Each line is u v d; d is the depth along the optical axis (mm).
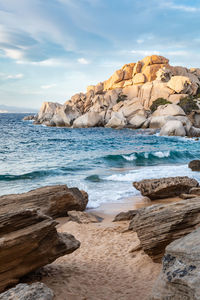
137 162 25547
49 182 17375
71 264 6582
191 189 13258
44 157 28250
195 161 20641
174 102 81625
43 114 102875
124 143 42625
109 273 5988
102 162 25078
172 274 3080
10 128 79438
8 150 33750
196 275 2852
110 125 77875
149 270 5914
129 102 81188
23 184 17000
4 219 4859
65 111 87250
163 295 3000
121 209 12281
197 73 109875
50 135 57812
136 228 6402
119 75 102938
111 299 4809
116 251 7398
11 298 3902
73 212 11148
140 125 71625
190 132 59656
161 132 57000
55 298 4695
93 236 8883
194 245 3375
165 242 5883
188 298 2752
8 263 4762
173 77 84938
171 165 23969
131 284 5395
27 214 5094
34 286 4148
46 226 5098
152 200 13562
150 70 96750
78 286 5289
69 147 37438
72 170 21359
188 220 5816
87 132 64812
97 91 101375
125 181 17328
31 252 4973
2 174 19641
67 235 5949
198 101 81250
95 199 13758
